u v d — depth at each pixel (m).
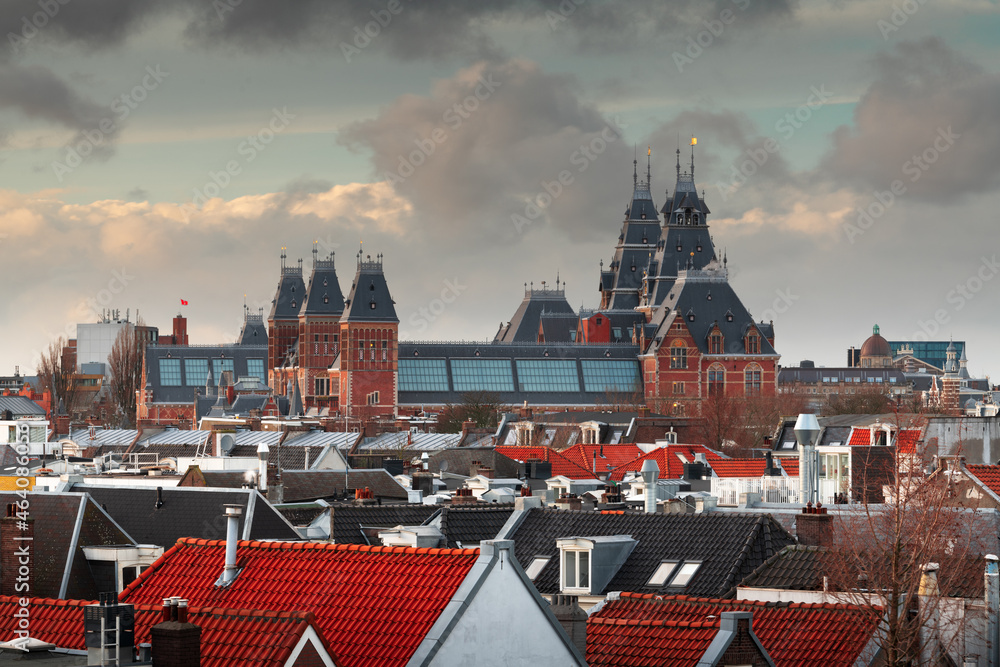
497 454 142.12
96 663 35.06
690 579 55.28
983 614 44.88
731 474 129.62
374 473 94.12
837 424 144.25
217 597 40.56
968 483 74.62
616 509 74.25
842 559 48.28
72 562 55.03
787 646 43.28
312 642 33.97
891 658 41.88
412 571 38.34
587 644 41.34
